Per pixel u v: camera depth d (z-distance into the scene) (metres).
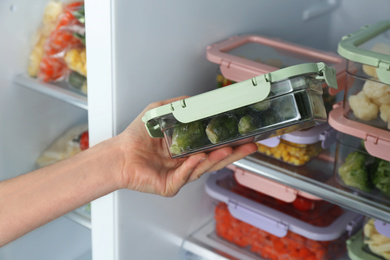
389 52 1.20
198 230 1.65
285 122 0.94
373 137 1.18
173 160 1.20
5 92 1.68
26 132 1.78
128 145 1.17
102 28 1.20
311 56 1.43
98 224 1.41
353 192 1.30
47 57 1.61
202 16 1.38
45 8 1.66
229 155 1.13
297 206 1.49
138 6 1.22
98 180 1.15
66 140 1.87
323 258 1.46
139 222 1.43
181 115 0.94
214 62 1.36
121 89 1.25
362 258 1.40
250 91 0.90
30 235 1.84
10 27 1.62
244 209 1.51
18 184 1.15
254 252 1.55
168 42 1.32
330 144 1.38
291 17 1.71
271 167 1.38
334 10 1.88
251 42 1.49
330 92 1.25
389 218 1.22
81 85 1.60
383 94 1.16
